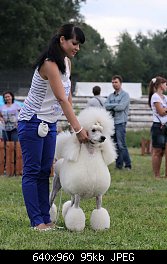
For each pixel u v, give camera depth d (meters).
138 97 34.53
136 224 6.55
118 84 13.39
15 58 46.31
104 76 60.34
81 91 33.97
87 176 5.89
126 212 7.47
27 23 43.78
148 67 62.44
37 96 6.01
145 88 53.34
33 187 6.14
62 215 6.94
